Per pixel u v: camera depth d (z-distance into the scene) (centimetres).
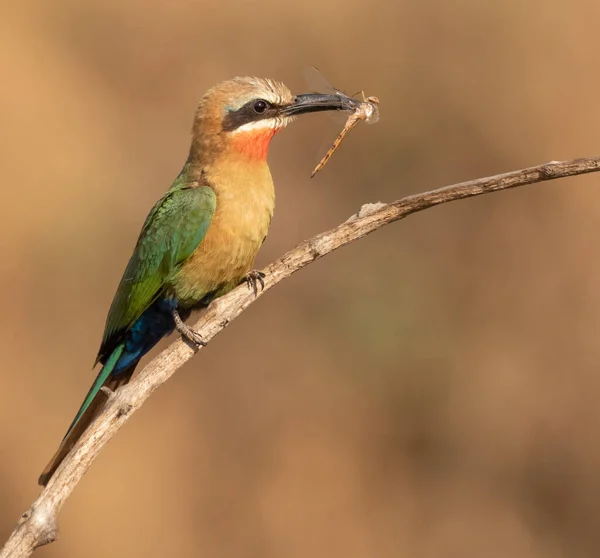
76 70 2167
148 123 2145
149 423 1692
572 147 1970
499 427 1708
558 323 1794
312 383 1736
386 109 2048
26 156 1984
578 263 1823
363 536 1608
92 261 1895
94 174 2012
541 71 2036
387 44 2130
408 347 1762
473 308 1811
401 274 1827
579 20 2055
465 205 1895
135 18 2241
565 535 1633
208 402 1723
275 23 2223
